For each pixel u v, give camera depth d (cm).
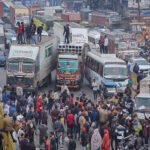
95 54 9931
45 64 9606
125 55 12200
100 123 5659
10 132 2386
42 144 5159
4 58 12469
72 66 9525
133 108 6812
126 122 5575
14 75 8869
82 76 10075
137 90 7494
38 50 9069
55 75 10031
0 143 2334
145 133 5494
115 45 13075
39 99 6462
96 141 4816
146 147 5378
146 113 6756
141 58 11519
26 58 8875
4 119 2345
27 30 9438
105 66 9088
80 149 5616
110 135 5356
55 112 5975
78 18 19500
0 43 13800
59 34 11888
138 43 15525
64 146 5500
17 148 3472
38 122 6150
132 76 8419
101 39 10812
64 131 5759
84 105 6300
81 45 9862
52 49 10044
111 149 5441
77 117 5762
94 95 8700
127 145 5291
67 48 9756
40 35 9625
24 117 5769
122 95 7738
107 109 6056
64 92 7206
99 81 9269
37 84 9112
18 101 6369
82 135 5406
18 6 18650
